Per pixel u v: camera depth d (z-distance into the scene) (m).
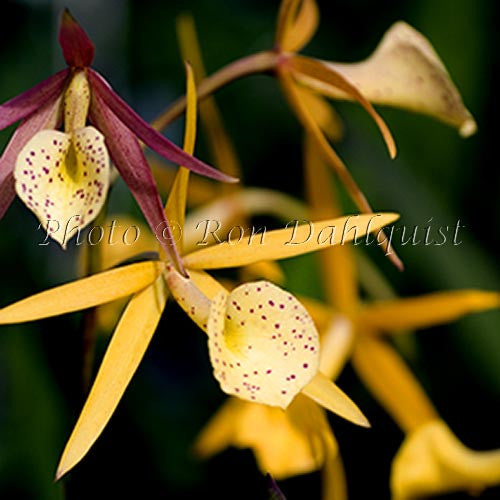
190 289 0.48
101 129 0.48
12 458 0.63
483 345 0.66
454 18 0.75
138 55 0.95
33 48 0.88
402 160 0.74
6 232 0.71
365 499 0.65
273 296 0.48
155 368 0.76
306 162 0.60
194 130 0.48
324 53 0.91
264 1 0.98
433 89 0.54
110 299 0.48
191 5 0.97
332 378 0.60
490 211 0.75
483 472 0.59
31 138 0.47
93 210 0.46
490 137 0.75
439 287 0.67
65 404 0.63
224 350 0.48
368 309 0.61
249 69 0.53
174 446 0.66
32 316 0.47
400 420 0.61
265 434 0.59
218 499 0.65
